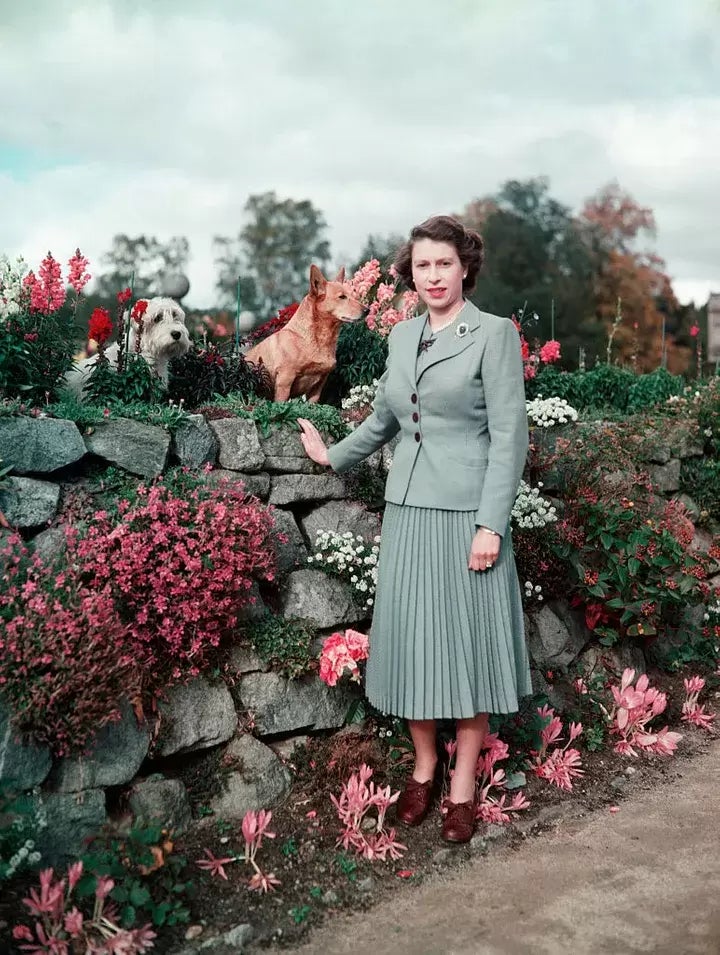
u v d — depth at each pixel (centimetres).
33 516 292
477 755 298
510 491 277
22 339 344
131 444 318
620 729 372
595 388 651
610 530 417
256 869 261
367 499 381
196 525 296
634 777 346
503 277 2652
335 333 437
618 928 240
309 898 254
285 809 297
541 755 343
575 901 255
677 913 247
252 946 233
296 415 369
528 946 232
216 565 287
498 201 2748
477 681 283
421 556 285
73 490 304
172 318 414
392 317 530
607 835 297
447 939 236
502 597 287
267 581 342
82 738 249
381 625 295
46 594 263
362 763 318
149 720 279
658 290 2570
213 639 290
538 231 2688
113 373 367
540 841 293
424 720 298
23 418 294
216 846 273
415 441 291
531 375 570
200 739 291
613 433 507
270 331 553
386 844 280
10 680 247
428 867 274
